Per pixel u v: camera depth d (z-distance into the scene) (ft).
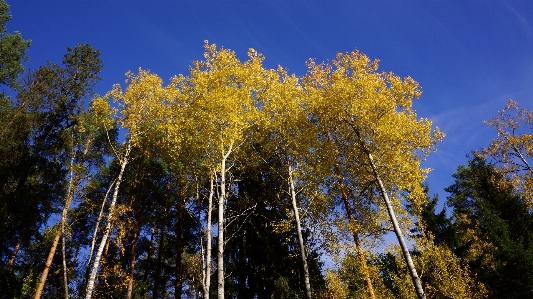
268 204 53.93
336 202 46.21
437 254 46.55
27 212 55.52
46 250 63.82
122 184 55.83
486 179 56.90
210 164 42.57
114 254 60.70
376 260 43.93
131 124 47.70
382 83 39.45
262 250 49.21
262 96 49.37
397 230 34.58
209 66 48.44
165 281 76.69
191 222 62.28
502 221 48.47
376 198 42.55
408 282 46.55
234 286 48.55
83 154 49.80
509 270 44.75
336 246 41.73
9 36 58.95
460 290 43.68
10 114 55.16
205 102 43.45
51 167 58.34
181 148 45.42
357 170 41.86
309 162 46.03
